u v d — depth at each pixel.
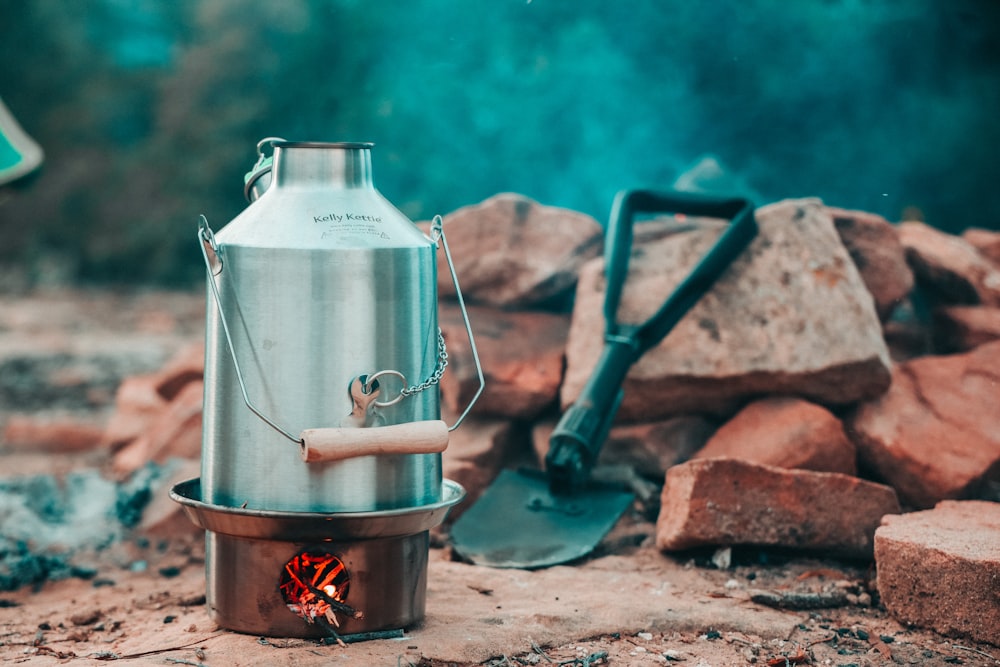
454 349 1.50
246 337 1.06
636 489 1.42
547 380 1.49
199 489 1.16
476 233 1.59
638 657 1.11
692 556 1.30
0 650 1.15
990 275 1.61
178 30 7.10
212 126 6.59
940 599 1.15
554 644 1.12
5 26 7.30
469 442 1.47
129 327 4.67
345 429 1.04
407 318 1.09
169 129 6.85
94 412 2.81
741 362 1.41
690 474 1.28
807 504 1.27
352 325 1.06
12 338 4.23
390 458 1.07
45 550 1.44
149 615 1.23
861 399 1.42
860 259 1.55
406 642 1.09
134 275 6.88
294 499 1.06
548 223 1.60
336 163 1.10
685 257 1.50
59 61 7.35
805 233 1.47
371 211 1.10
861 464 1.41
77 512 1.53
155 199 6.89
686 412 1.45
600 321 1.48
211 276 1.08
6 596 1.34
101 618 1.23
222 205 6.78
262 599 1.08
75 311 5.24
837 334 1.41
